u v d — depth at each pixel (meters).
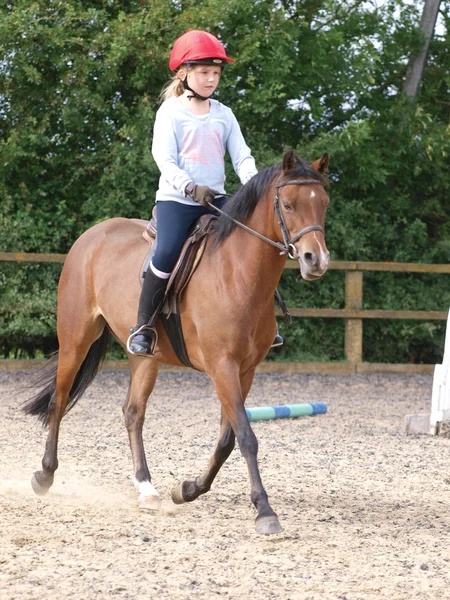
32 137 13.66
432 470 6.71
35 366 13.20
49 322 13.70
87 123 14.23
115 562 4.04
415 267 14.58
